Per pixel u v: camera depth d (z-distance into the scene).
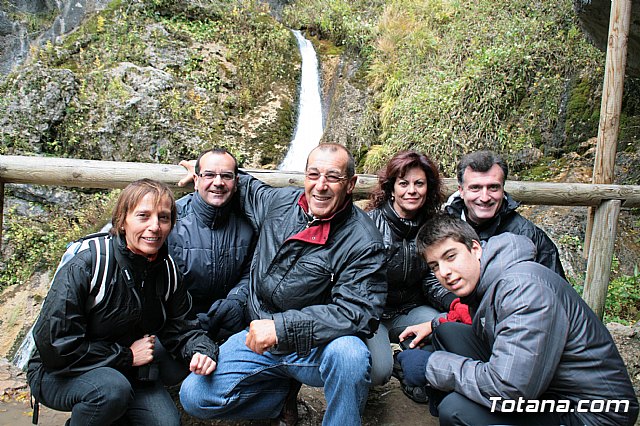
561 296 1.95
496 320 2.04
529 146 7.29
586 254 4.65
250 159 8.60
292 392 2.63
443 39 9.15
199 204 2.82
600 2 4.90
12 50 10.76
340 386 2.26
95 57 9.10
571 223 6.10
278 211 2.56
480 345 2.38
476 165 2.82
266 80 9.72
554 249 2.98
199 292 2.86
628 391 1.93
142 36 9.53
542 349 1.87
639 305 5.18
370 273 2.35
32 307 6.98
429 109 7.80
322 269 2.37
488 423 2.05
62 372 2.13
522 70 7.65
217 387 2.37
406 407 2.94
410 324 3.01
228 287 2.91
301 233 2.38
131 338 2.30
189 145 8.43
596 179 4.45
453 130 7.60
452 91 7.77
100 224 7.59
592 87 7.14
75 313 2.08
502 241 2.13
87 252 2.13
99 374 2.13
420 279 3.05
